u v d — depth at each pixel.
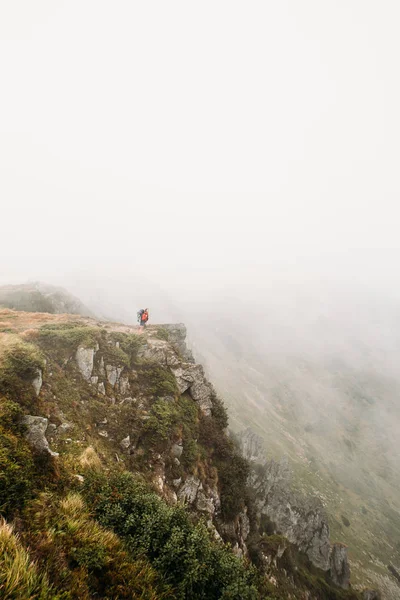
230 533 19.08
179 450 18.64
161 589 6.93
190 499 17.16
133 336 25.64
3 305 44.81
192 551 8.05
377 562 65.00
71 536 6.71
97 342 22.08
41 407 13.38
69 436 13.38
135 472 14.73
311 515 49.00
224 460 22.80
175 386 22.56
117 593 6.14
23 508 6.82
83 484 9.98
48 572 5.42
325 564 41.69
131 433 17.17
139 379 21.66
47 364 17.83
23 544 5.70
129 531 8.54
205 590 7.82
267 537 31.33
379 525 85.75
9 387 12.32
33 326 24.12
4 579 4.55
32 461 8.80
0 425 9.27
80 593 5.39
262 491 50.66
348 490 103.75
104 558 6.62
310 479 96.62
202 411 24.02
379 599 43.00
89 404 17.28
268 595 8.52
